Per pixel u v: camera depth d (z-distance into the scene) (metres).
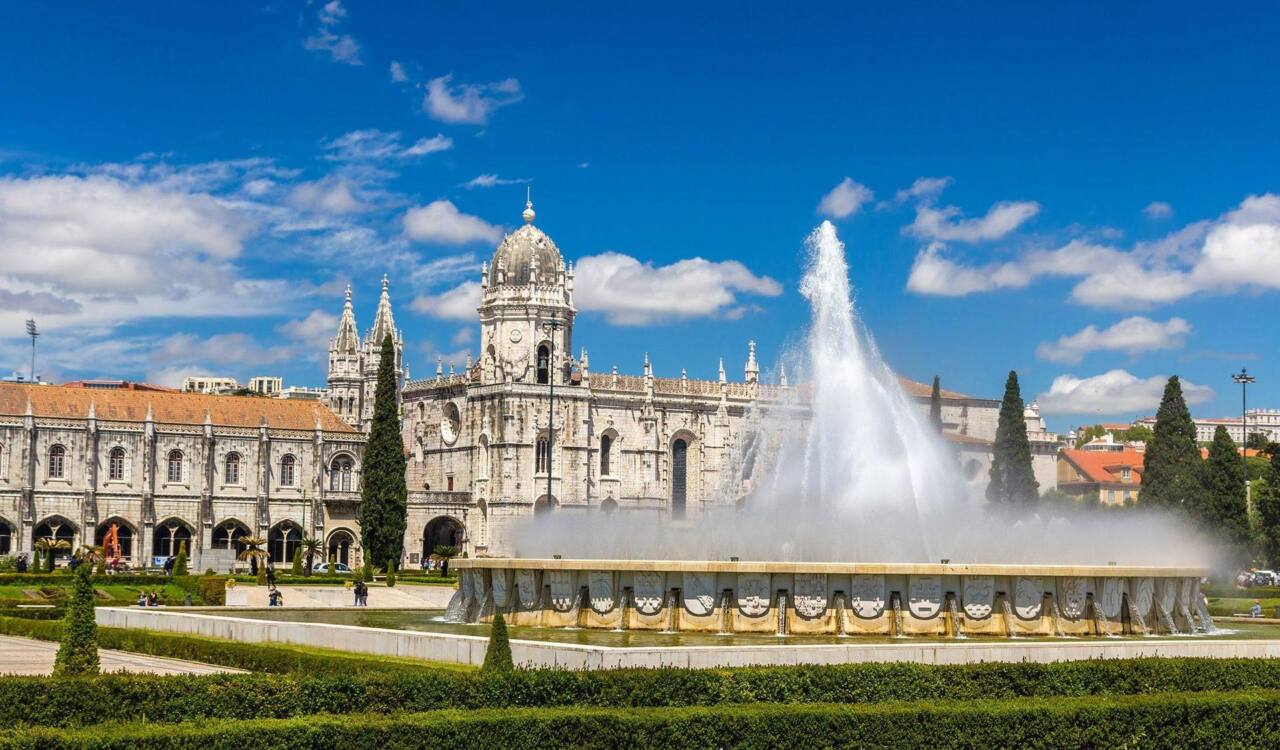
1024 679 44.22
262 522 166.88
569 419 180.25
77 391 163.50
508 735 37.06
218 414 169.00
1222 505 135.75
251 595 110.06
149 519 160.88
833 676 42.28
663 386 188.38
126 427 161.25
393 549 157.38
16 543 154.75
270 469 168.75
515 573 64.25
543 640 53.97
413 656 53.22
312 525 169.25
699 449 190.00
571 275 184.88
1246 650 54.84
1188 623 65.88
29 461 155.62
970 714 40.44
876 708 40.25
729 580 59.28
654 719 38.09
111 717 37.06
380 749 36.00
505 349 180.88
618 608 60.44
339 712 38.31
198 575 122.25
